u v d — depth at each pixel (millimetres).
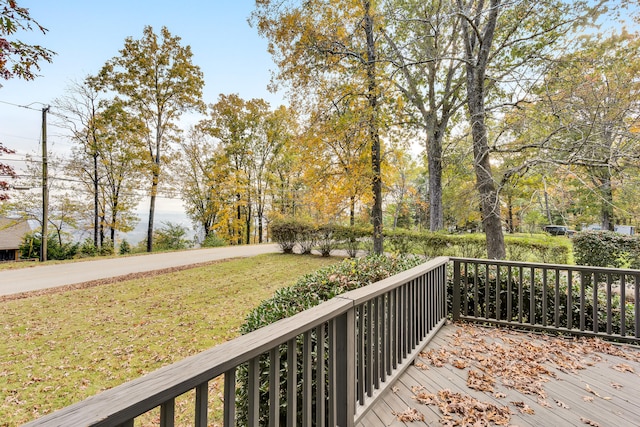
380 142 9281
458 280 3738
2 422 2988
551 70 7113
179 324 5418
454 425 1883
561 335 3275
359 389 1899
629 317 3611
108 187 16016
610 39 6859
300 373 1929
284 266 10672
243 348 1047
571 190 9703
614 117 5844
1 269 10359
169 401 834
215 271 9984
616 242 7230
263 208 21812
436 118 13023
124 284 8289
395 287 2254
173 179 17578
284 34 8156
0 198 10172
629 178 5914
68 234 15297
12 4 4051
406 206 23047
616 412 2000
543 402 2109
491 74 9547
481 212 7566
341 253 13328
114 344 4637
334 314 1554
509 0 7309
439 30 10438
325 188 9094
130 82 14961
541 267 3336
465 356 2797
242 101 19938
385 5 9297
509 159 7801
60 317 5793
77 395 3406
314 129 8477
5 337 4887
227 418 997
